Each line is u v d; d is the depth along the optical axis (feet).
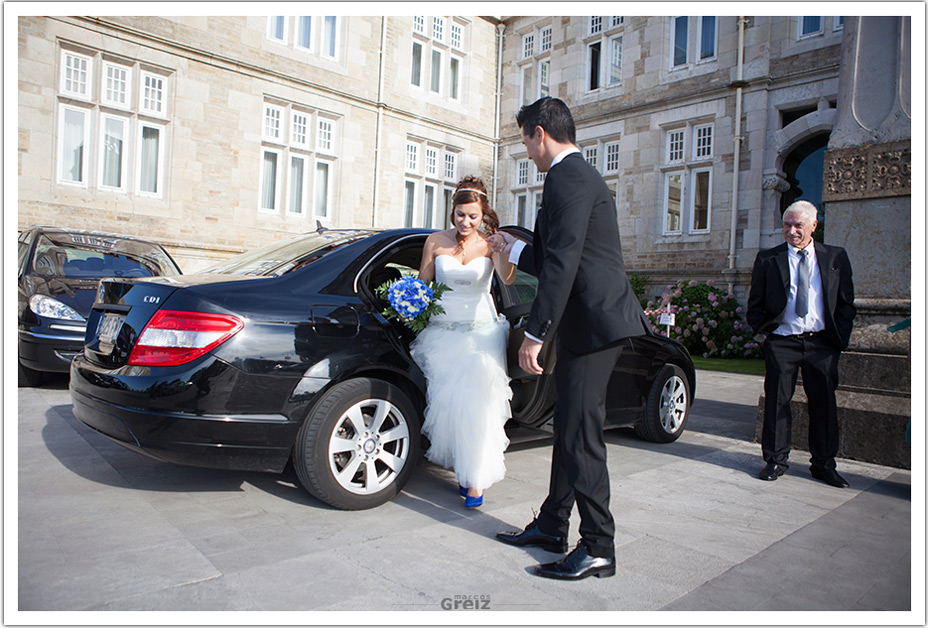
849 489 11.69
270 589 6.94
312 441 9.09
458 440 9.82
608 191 7.95
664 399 15.21
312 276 9.86
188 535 8.45
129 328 8.96
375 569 7.57
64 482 10.53
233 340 8.60
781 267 12.31
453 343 9.98
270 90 37.76
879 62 14.10
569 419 7.71
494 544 8.55
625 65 44.11
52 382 19.88
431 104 47.01
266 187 38.73
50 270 19.74
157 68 33.37
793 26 36.04
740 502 10.74
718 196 38.75
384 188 43.96
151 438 8.44
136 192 33.04
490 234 10.54
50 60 29.68
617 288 7.72
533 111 8.38
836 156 14.58
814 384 12.22
